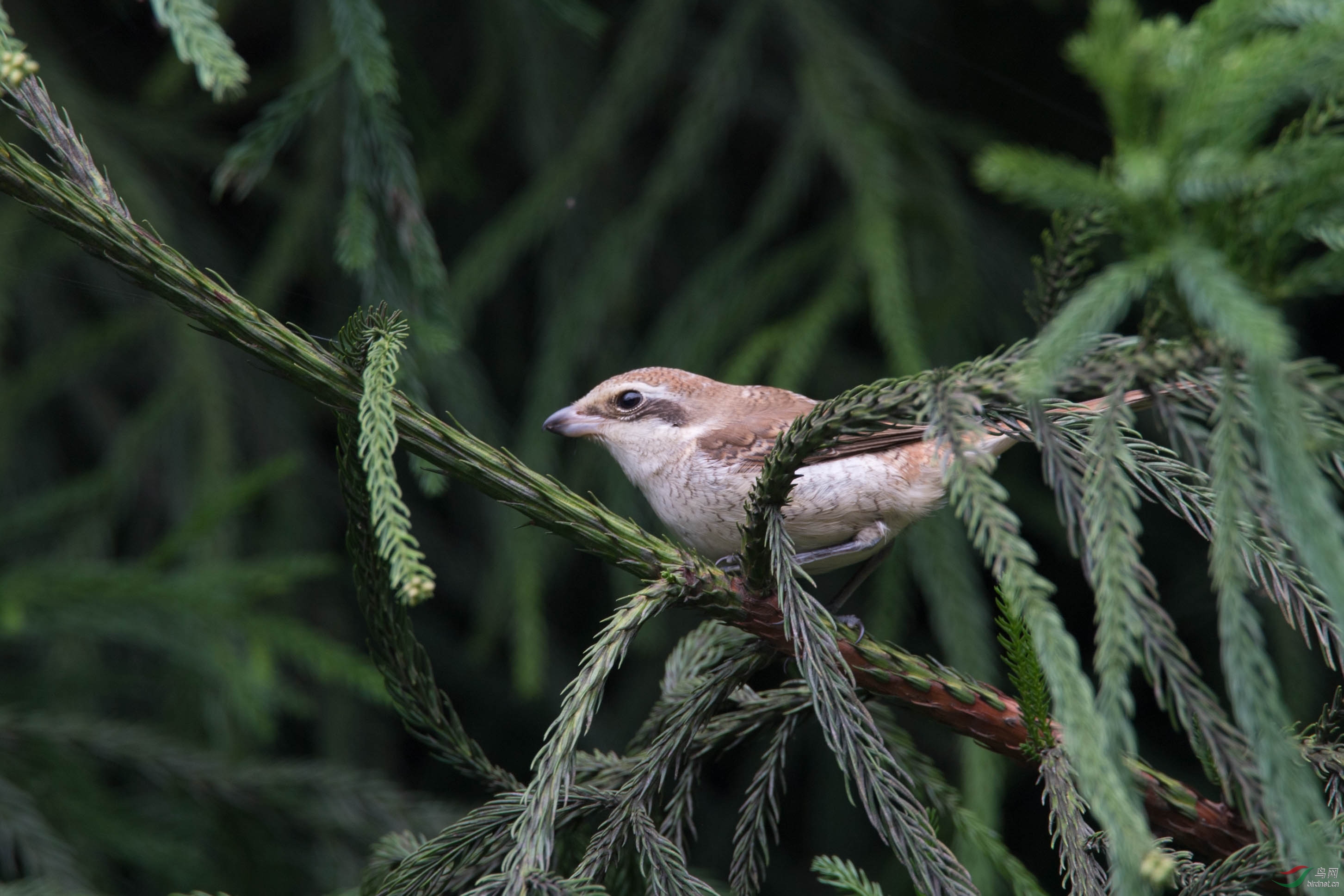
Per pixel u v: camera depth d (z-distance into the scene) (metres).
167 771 7.85
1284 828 2.55
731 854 10.55
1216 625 9.64
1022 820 10.59
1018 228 10.10
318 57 9.26
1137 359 2.98
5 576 7.38
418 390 4.91
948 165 9.02
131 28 9.44
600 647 3.79
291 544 9.66
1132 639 2.72
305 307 9.82
